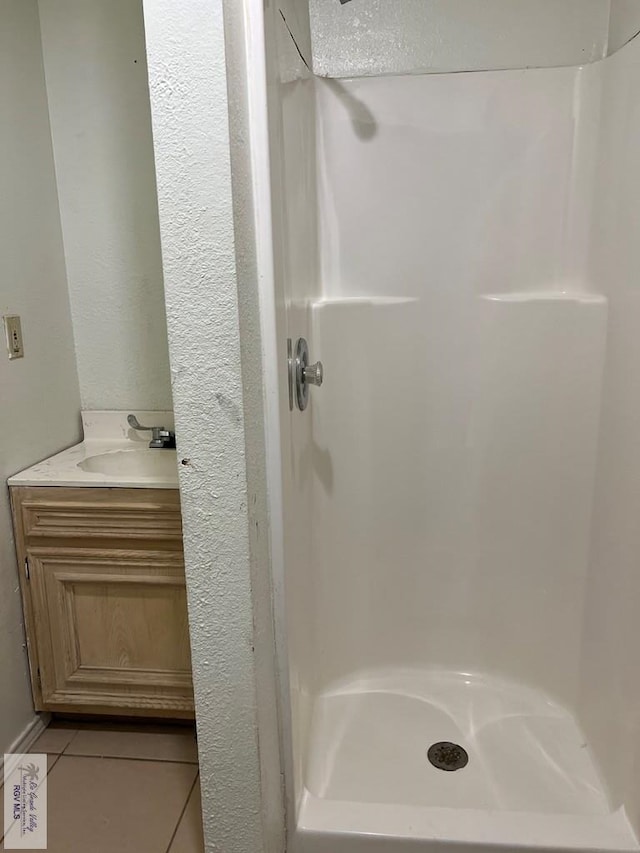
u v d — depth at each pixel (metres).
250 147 0.90
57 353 1.78
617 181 1.29
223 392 0.87
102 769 1.52
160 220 0.82
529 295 1.46
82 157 1.76
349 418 1.52
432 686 1.61
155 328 1.84
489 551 1.56
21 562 1.55
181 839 1.32
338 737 1.44
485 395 1.50
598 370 1.39
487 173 1.45
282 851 1.15
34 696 1.62
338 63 1.47
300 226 1.28
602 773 1.28
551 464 1.48
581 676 1.45
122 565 1.54
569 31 1.39
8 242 1.55
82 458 1.72
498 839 1.11
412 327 1.51
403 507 1.58
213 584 0.94
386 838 1.12
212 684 0.98
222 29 0.76
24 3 1.63
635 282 1.20
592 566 1.41
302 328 1.30
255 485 0.95
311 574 1.47
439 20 1.43
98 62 1.71
